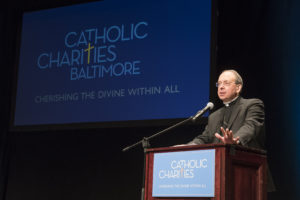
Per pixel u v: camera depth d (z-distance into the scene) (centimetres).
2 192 562
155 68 486
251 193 227
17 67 570
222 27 462
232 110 306
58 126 528
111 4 527
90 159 526
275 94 425
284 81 423
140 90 489
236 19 455
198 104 457
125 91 497
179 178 228
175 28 483
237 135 267
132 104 491
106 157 517
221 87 311
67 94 530
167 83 476
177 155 231
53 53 551
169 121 468
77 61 533
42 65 554
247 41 445
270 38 434
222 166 215
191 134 473
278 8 434
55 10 562
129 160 503
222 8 466
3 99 584
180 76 471
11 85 585
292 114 416
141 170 493
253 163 230
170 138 483
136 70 496
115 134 516
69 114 525
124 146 509
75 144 538
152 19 498
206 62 459
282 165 413
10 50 593
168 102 473
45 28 563
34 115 546
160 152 239
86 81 522
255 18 444
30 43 569
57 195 538
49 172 548
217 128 307
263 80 431
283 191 409
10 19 598
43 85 548
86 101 518
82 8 545
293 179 408
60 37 551
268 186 265
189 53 471
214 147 220
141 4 508
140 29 504
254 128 273
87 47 531
